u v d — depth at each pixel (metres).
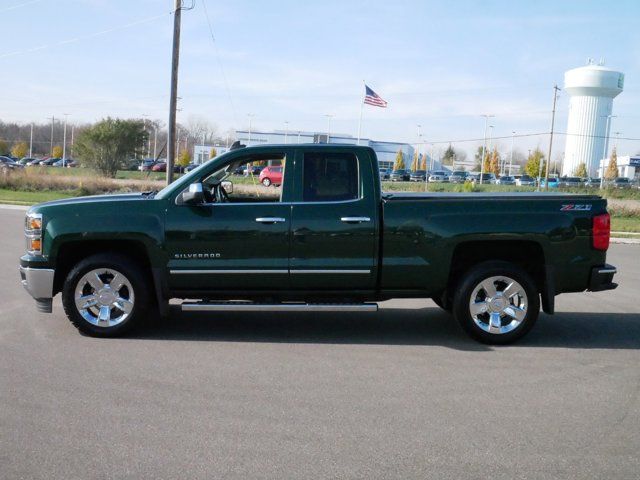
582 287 6.92
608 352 6.68
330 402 5.02
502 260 7.07
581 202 6.89
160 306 6.85
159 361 6.05
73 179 41.41
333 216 6.77
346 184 6.87
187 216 6.77
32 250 6.82
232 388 5.31
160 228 6.75
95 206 6.82
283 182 6.88
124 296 6.94
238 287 6.86
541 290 7.07
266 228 6.75
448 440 4.33
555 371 5.96
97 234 6.71
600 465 3.98
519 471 3.89
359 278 6.84
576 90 102.06
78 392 5.14
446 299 7.44
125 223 6.73
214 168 6.91
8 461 3.92
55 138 150.25
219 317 8.05
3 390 5.15
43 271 6.76
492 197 6.94
